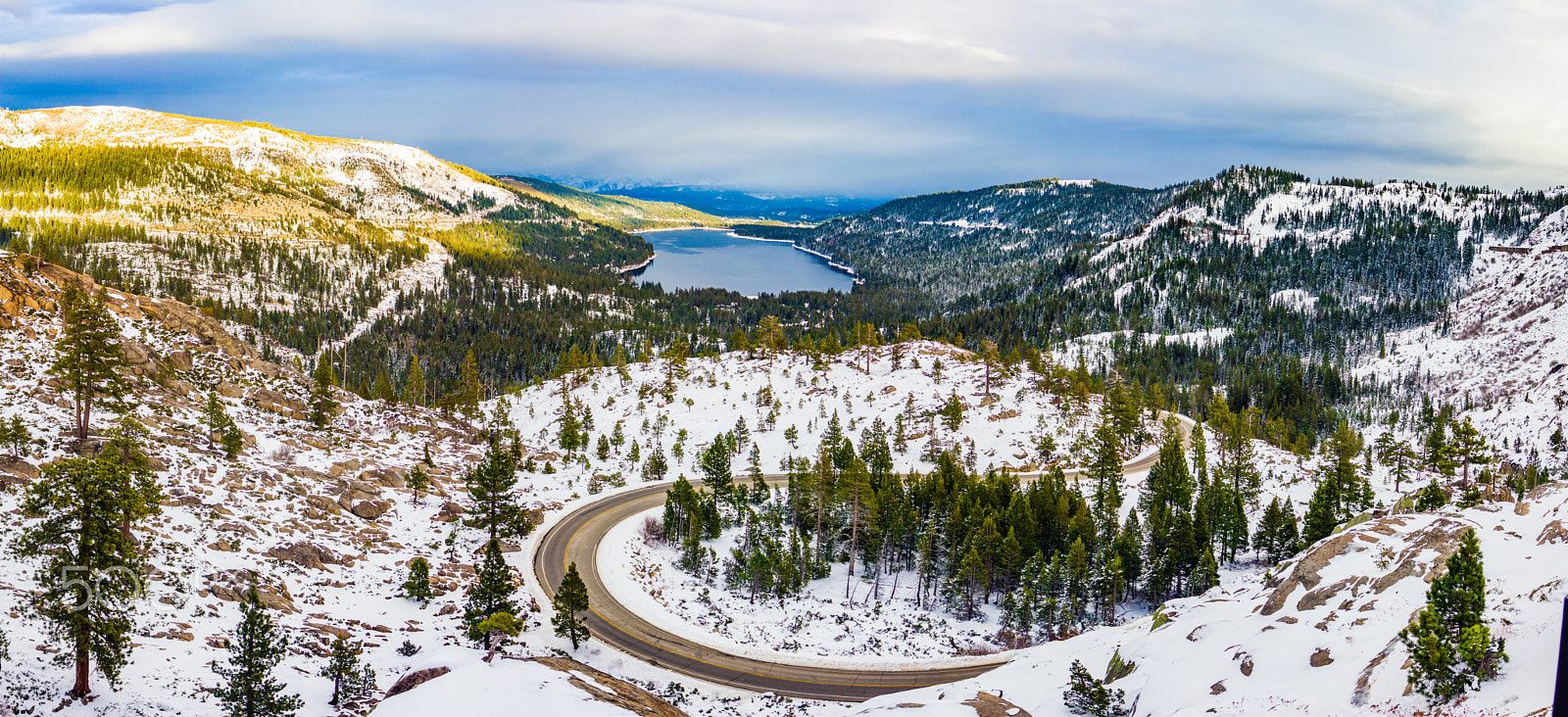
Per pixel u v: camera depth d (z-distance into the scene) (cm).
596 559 8450
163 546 5388
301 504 7588
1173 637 4588
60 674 3762
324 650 5088
